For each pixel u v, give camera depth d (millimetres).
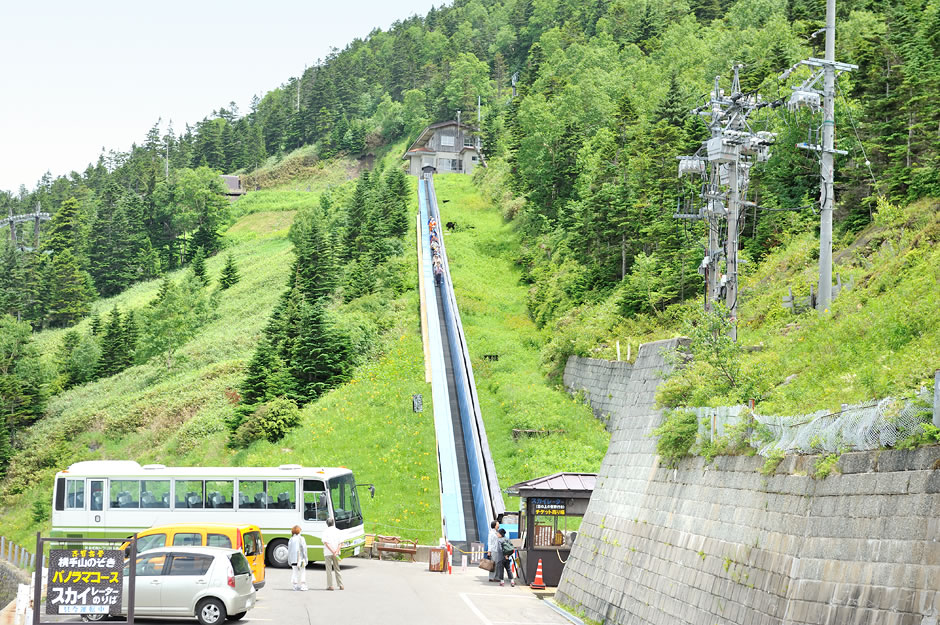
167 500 41500
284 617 26750
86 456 73688
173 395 79625
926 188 48938
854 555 17047
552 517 38344
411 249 106375
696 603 23016
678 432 26734
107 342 98312
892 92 57031
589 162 99625
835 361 26234
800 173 63188
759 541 20672
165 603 25672
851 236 52188
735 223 34656
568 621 28828
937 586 14773
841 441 18484
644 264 68312
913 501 15930
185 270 144750
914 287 29797
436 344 78062
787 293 47688
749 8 127375
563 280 86938
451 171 181750
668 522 26344
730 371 27438
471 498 54000
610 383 62250
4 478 74812
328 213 139625
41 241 155000
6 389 82812
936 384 15961
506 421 64250
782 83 73188
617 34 177125
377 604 29531
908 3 65500
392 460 58406
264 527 40781
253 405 68000
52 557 21016
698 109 36531
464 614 28375
